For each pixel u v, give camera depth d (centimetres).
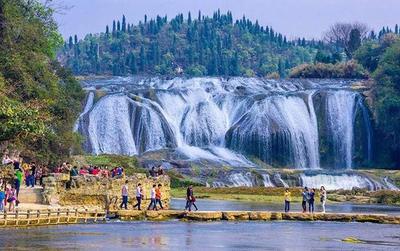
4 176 9212
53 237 6869
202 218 9156
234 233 7806
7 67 11175
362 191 16162
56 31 13088
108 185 9212
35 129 9725
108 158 16788
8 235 6912
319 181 17700
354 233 8138
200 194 15125
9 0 11481
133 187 9581
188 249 6406
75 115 15112
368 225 9162
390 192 15300
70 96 15150
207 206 11894
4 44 11312
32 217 7794
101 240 6781
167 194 10475
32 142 11794
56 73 15238
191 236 7388
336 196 15475
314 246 6888
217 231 7950
